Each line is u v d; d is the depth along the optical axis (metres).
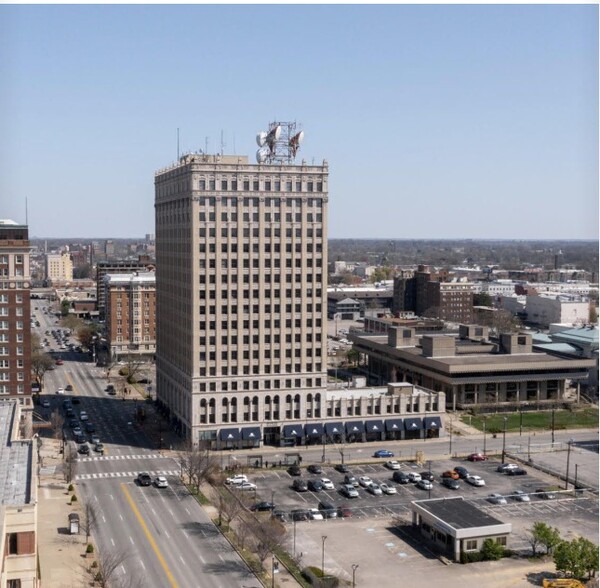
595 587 126.31
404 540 147.50
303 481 180.75
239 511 157.12
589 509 165.62
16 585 93.81
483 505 168.00
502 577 131.12
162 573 130.75
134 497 170.12
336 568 134.12
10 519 93.69
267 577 129.88
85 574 128.62
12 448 123.56
